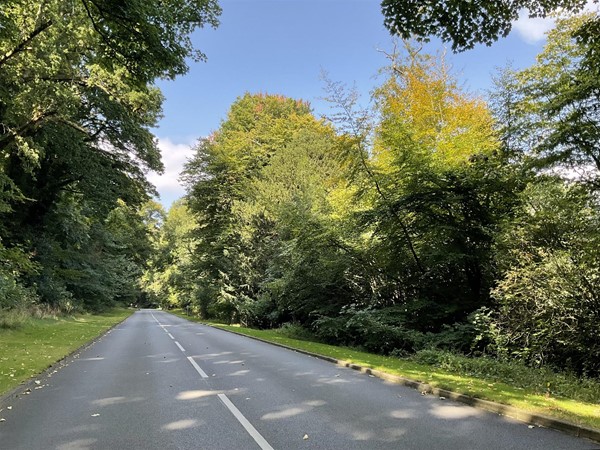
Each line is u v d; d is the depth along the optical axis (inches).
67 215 1391.5
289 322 1201.4
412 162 698.8
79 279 1749.5
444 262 702.5
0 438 230.8
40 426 251.8
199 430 240.4
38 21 609.0
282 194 1434.5
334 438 224.7
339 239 876.6
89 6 490.6
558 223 507.8
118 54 549.6
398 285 820.0
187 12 574.6
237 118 2279.8
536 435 228.7
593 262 432.5
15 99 719.1
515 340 507.8
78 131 1047.6
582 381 386.0
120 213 1733.5
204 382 380.8
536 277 465.4
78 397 326.6
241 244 1541.6
